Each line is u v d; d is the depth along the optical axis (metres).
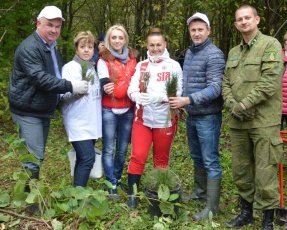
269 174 3.99
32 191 4.11
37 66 4.12
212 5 8.57
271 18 8.48
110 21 12.59
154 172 4.46
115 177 5.11
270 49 3.88
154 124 4.66
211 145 4.49
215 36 9.82
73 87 4.25
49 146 7.16
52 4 8.63
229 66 4.16
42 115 4.38
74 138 4.53
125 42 4.80
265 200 4.05
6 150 6.78
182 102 4.32
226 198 5.10
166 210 4.05
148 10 9.52
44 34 4.19
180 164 6.31
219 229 4.24
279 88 3.93
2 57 8.13
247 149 4.19
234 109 3.97
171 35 8.93
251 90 3.95
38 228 4.07
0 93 7.05
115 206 4.56
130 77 4.81
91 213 4.03
